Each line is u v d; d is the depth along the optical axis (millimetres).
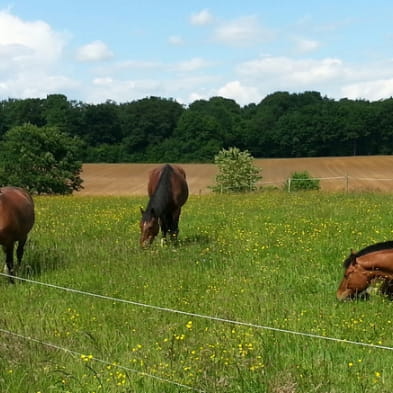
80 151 65625
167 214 15125
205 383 6109
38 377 6688
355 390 6043
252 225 16859
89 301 9773
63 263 12828
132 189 72188
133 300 9781
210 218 19062
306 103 114375
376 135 95125
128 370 6660
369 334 7852
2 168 62031
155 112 106375
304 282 10641
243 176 48500
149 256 12859
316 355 7082
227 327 8062
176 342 7496
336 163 79375
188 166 83688
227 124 102688
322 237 14516
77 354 7289
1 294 10602
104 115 106688
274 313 8688
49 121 104188
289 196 27875
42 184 62031
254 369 6414
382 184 60031
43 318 8898
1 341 7699
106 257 13055
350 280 9648
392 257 9516
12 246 12047
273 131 99812
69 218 19953
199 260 12461
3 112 105938
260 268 11648
